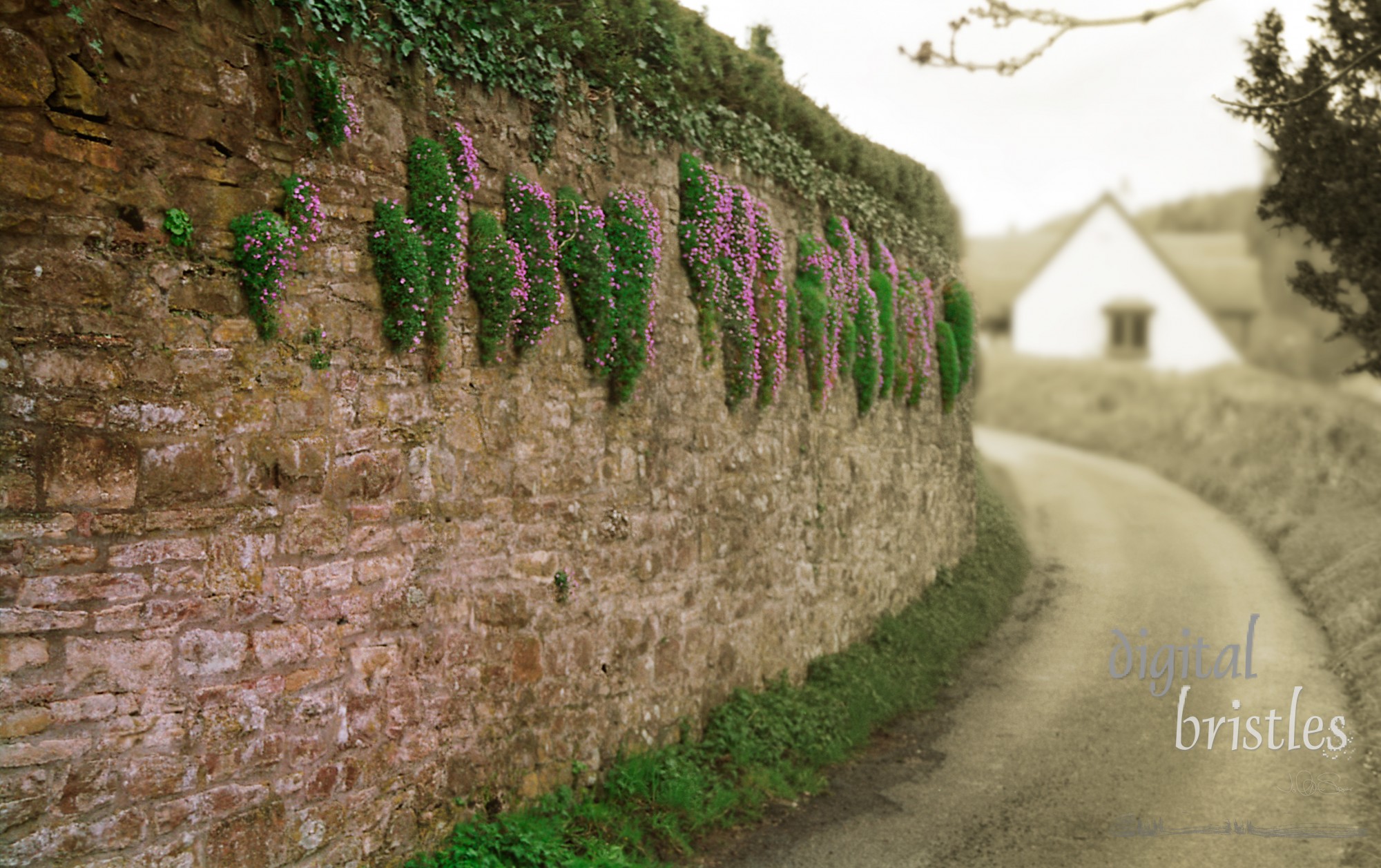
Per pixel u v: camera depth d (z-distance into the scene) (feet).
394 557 20.17
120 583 15.70
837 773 30.81
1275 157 38.63
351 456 19.31
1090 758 32.22
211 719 16.79
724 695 31.40
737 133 32.63
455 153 21.71
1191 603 52.06
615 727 26.37
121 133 15.83
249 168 17.58
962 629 47.09
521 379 23.58
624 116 27.43
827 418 39.19
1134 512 77.36
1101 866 24.41
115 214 15.75
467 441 22.00
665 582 28.66
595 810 23.95
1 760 14.37
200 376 16.80
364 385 19.61
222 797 16.90
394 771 20.04
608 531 26.40
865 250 43.24
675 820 25.04
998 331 164.04
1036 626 49.47
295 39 18.24
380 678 19.81
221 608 16.99
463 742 21.72
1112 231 145.48
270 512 17.80
